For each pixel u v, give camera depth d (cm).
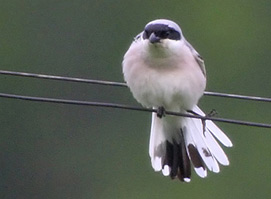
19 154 2041
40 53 2089
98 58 2058
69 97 1994
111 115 1944
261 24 2230
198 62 980
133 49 970
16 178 2050
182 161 1039
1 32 2112
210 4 2178
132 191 1950
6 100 2041
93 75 2030
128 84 982
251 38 2211
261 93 2098
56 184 2022
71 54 2073
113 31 2067
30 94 2044
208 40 2181
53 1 2094
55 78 977
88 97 1977
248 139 1948
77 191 1989
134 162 1947
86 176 1984
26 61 2092
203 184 1903
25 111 2036
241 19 2214
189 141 1036
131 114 1928
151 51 956
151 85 969
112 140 1950
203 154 1035
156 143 1041
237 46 2191
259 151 1931
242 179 1928
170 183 1927
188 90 972
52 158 2016
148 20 2084
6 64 2094
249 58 2188
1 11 2120
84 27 2073
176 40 962
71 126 1986
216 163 1032
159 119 1030
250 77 2131
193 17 2178
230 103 1986
